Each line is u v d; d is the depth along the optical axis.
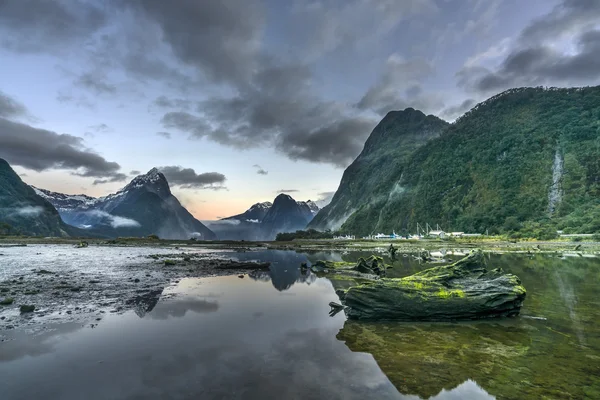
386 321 14.06
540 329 12.38
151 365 8.63
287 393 7.12
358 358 9.44
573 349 10.06
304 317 14.54
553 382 7.72
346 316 14.87
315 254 67.81
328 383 7.68
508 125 196.75
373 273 30.39
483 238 113.81
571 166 134.50
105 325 12.57
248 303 17.41
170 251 74.00
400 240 133.88
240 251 79.06
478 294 14.44
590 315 14.27
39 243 112.69
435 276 16.66
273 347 10.33
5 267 33.78
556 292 19.22
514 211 134.75
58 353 9.48
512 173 157.75
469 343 10.85
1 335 11.20
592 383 7.64
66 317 13.75
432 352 9.98
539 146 161.50
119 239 136.00
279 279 27.78
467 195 170.50
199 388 7.30
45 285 22.05
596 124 152.62
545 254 52.78
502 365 8.83
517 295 14.24
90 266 36.09
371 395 7.07
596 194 116.00
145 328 12.20
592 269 30.62
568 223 98.38
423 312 14.12
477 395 7.09
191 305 16.55
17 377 7.80
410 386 7.55
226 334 11.62
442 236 135.50
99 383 7.49
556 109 185.25
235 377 7.94
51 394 6.95
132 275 28.64
